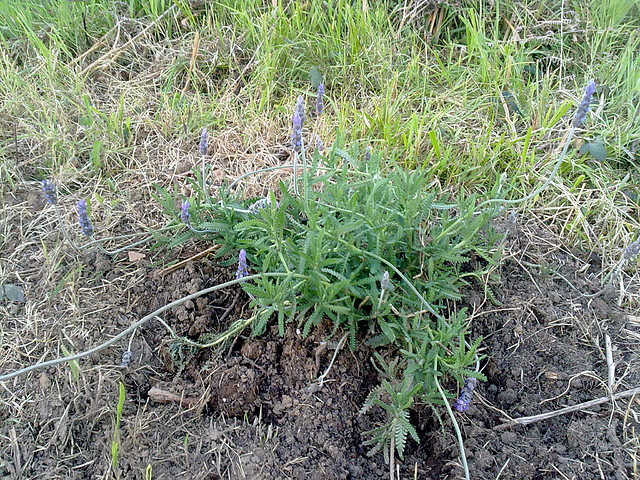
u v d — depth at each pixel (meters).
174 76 0.64
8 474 0.38
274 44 0.66
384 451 0.39
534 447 0.40
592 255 0.51
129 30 0.68
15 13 0.66
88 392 0.41
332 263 0.39
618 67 0.65
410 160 0.56
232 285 0.47
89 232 0.43
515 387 0.43
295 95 0.63
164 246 0.49
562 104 0.58
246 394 0.42
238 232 0.46
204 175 0.46
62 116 0.58
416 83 0.64
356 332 0.44
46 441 0.39
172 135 0.59
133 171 0.55
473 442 0.40
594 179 0.55
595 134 0.59
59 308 0.45
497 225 0.52
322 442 0.40
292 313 0.41
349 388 0.43
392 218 0.44
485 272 0.46
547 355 0.44
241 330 0.45
